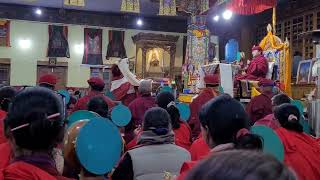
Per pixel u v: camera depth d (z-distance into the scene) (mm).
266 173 686
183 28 22266
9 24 20016
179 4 15297
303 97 10664
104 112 4266
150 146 2768
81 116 2988
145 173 2670
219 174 698
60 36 20688
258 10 12531
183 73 15742
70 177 1961
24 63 20219
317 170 3109
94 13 21125
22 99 1534
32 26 20344
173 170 2717
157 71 20797
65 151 1904
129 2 12859
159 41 20656
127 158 2729
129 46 21594
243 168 696
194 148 2867
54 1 19297
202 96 6238
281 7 17359
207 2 14617
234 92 9453
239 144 1932
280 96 5016
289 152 3141
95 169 1877
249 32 19281
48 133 1518
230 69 9203
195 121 5828
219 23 21094
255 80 9719
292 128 3312
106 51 21266
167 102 4547
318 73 6996
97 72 21109
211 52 17891
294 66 15961
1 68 19969
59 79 20719
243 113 2135
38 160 1501
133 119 5320
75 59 20891
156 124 2822
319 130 5938
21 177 1428
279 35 17516
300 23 16188
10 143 1566
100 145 1892
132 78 7762
